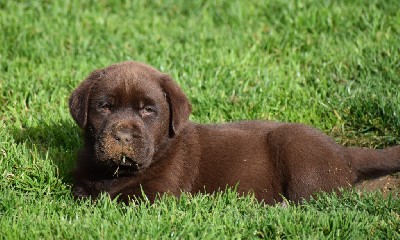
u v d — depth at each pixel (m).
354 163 8.27
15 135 9.20
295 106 9.95
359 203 7.45
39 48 11.70
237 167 8.10
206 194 7.71
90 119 7.59
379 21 12.09
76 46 11.93
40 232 6.73
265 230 6.82
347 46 11.44
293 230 6.77
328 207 7.42
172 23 12.90
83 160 7.99
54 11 13.06
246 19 12.80
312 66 11.05
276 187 8.16
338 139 9.43
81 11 13.15
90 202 7.50
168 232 6.71
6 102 10.19
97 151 7.34
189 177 7.98
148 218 6.95
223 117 9.81
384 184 8.38
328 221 6.90
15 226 6.74
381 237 6.74
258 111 9.88
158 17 13.06
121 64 7.85
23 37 12.06
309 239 6.57
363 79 10.44
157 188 7.69
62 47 11.84
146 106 7.53
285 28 12.25
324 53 11.24
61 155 8.75
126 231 6.65
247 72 10.73
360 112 9.69
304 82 10.58
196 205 7.24
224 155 8.13
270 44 11.70
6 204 7.48
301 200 7.98
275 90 10.23
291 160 8.03
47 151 8.70
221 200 7.41
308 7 12.86
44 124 9.48
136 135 7.29
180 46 11.76
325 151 8.08
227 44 11.84
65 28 12.49
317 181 7.98
